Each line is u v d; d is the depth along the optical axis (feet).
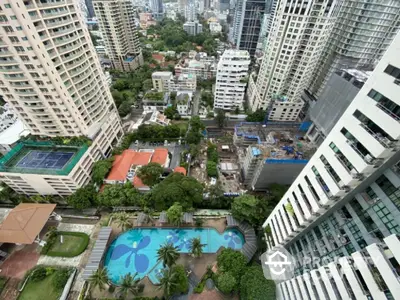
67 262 162.71
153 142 284.82
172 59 540.11
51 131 215.10
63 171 188.14
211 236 176.96
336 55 285.43
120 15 431.02
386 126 62.49
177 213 167.43
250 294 122.42
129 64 475.31
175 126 285.23
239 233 179.32
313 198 96.84
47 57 165.07
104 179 219.82
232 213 181.16
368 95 69.21
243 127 263.49
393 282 58.54
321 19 232.12
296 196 112.16
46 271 153.58
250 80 390.63
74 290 148.97
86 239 174.29
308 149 209.97
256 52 479.00
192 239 166.40
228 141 297.53
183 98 353.51
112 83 427.33
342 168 79.51
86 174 217.77
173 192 181.06
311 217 99.96
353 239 80.59
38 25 154.20
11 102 190.08
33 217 173.99
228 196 208.95
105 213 197.57
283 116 305.94
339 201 87.04
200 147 280.72
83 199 188.65
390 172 66.44
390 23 238.27
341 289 75.15
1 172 187.73
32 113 196.95
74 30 186.70
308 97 340.80
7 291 148.66
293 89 295.28
